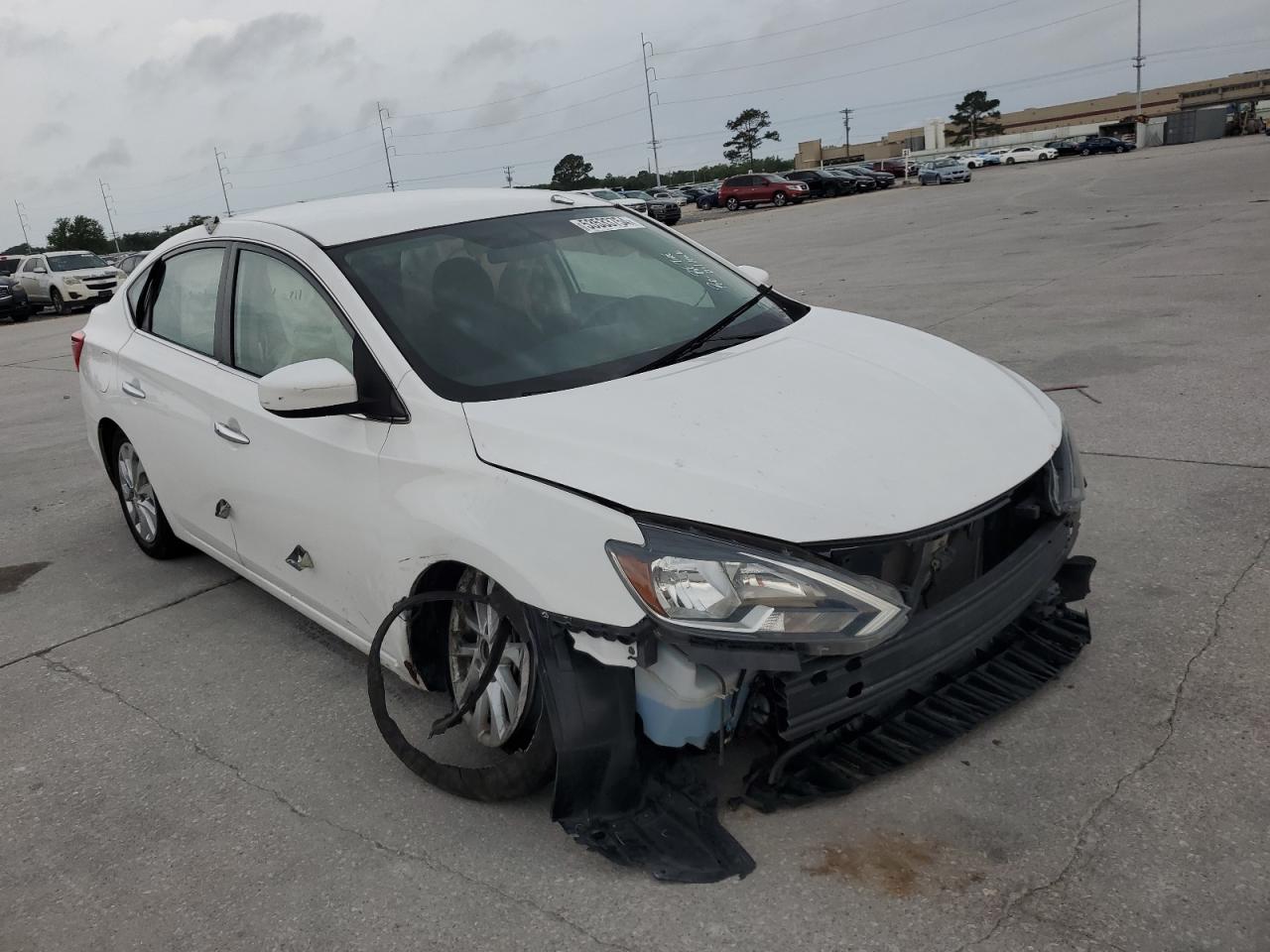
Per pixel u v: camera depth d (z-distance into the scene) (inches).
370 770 122.0
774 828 100.1
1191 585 141.9
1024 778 104.4
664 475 95.7
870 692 96.3
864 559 93.7
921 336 140.6
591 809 98.3
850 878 93.1
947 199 1264.8
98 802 121.5
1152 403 231.8
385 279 126.8
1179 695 116.3
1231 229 538.9
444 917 95.5
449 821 109.8
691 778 102.0
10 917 102.9
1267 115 3309.5
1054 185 1238.9
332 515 123.6
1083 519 169.8
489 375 116.0
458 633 115.1
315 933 95.7
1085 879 90.5
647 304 134.3
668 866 94.7
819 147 4603.8
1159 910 86.2
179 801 119.7
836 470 97.7
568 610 94.2
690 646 89.3
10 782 127.8
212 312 154.9
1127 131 3398.1
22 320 995.9
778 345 126.6
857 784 101.1
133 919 100.6
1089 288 403.2
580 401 109.0
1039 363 282.7
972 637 102.9
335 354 125.3
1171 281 394.6
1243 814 96.3
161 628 169.2
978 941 84.8
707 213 2042.3
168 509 178.9
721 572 89.1
